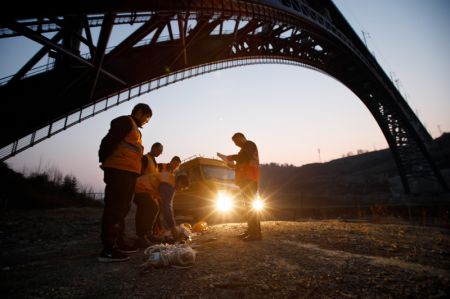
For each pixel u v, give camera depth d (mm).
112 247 2717
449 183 53281
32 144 14289
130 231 6977
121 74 17562
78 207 29344
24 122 13930
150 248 2621
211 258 2559
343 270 2004
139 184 3900
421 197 43406
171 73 19922
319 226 4980
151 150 4477
